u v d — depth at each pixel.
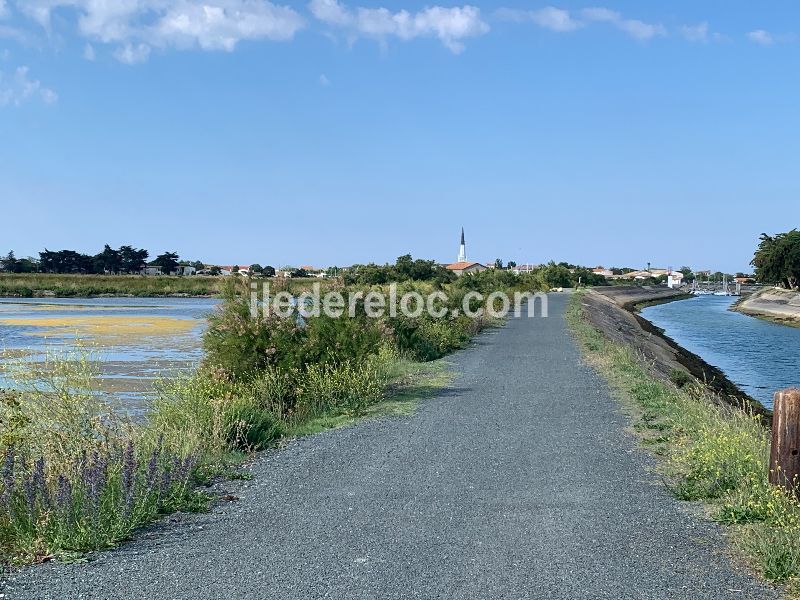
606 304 74.44
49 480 7.02
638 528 6.64
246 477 8.58
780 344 46.81
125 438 8.50
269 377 13.62
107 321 47.78
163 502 7.26
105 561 5.95
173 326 43.44
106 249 159.25
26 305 73.50
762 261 111.44
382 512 7.17
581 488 7.95
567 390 15.12
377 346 16.11
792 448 7.00
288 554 6.05
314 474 8.70
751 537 6.18
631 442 10.25
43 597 5.25
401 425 11.66
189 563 5.88
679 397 13.75
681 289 179.00
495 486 8.05
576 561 5.85
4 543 6.29
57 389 8.83
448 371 18.30
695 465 8.38
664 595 5.22
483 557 5.95
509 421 11.84
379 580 5.50
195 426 9.84
